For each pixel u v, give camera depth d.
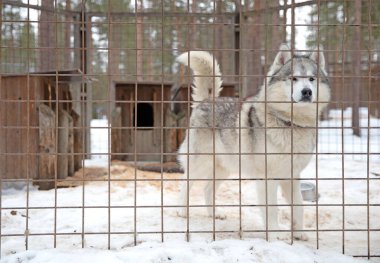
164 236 3.44
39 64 7.46
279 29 8.26
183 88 7.59
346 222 4.24
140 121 8.75
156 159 8.05
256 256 2.81
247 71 8.51
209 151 4.52
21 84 5.75
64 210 4.48
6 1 6.40
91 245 3.17
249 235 3.64
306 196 5.21
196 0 8.33
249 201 5.21
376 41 6.22
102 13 8.00
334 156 8.92
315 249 3.03
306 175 6.83
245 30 8.23
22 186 5.77
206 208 4.65
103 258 2.70
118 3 8.52
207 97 4.63
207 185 4.62
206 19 8.41
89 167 7.34
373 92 9.02
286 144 3.72
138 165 7.37
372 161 8.19
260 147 3.86
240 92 3.04
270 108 3.85
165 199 5.14
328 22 8.26
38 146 5.71
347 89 10.84
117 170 6.97
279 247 2.95
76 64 8.01
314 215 4.48
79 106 7.90
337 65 9.05
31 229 3.73
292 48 3.07
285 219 4.42
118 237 3.42
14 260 2.73
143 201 5.02
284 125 3.81
